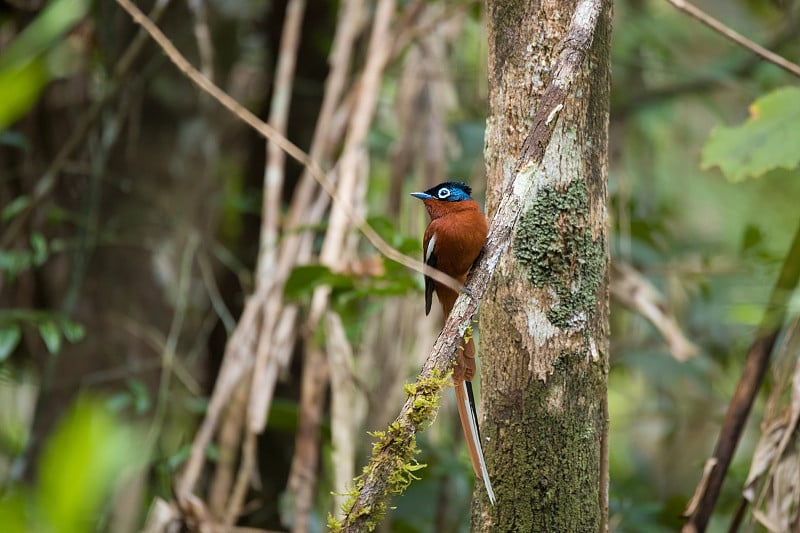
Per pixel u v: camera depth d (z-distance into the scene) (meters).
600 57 5.57
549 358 5.48
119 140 12.00
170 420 11.59
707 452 13.20
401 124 10.55
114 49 11.60
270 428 11.72
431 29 10.14
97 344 11.54
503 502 5.57
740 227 14.41
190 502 8.08
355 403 9.80
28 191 12.33
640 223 11.99
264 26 13.64
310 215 9.57
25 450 10.91
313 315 8.92
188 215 12.18
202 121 12.48
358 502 4.59
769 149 7.92
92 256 11.70
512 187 4.97
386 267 8.56
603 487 5.69
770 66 13.19
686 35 15.15
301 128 13.37
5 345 9.43
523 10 5.56
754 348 7.70
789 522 6.63
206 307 12.35
